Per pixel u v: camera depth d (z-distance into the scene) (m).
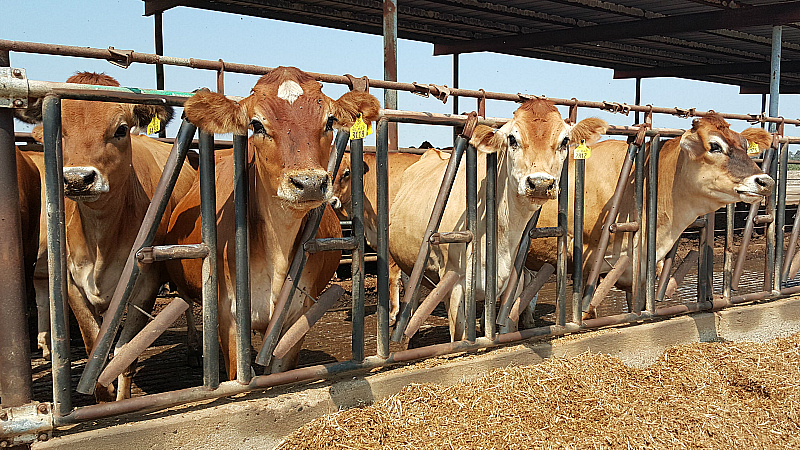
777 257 6.27
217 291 3.26
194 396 3.18
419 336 6.14
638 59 15.64
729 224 5.93
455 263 4.55
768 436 3.66
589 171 5.48
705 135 4.90
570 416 3.69
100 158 3.57
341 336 6.06
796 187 23.73
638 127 4.88
